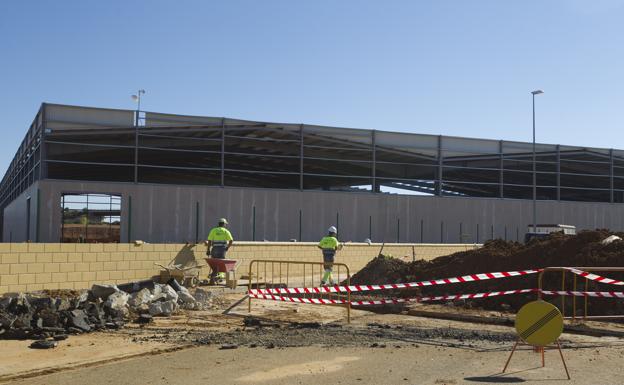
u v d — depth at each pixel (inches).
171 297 530.6
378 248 1095.6
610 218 1911.9
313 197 1563.7
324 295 687.7
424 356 344.2
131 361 325.1
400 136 1695.4
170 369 305.3
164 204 1407.5
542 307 312.3
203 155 1529.3
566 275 553.9
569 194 1990.7
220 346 369.1
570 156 1878.7
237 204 1481.3
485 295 504.1
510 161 1809.8
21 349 349.7
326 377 289.4
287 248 923.4
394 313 545.6
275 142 1558.8
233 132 1499.8
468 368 312.2
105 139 1401.3
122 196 1369.3
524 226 1792.6
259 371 301.1
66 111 1354.6
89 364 314.2
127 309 482.0
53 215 1300.4
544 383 280.5
